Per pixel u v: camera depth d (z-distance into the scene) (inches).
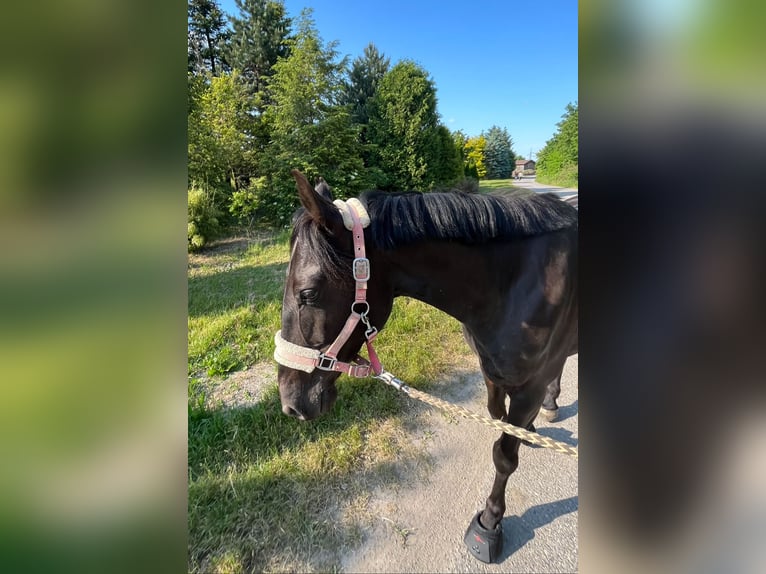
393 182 520.1
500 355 58.0
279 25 666.2
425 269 54.3
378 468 83.7
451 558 65.0
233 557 64.1
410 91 496.7
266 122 441.4
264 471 80.8
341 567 63.7
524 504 75.9
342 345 50.7
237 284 212.4
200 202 307.1
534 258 54.6
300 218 50.6
